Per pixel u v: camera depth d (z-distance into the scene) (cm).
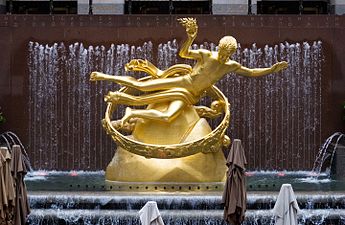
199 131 2270
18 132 2908
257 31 2931
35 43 2925
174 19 2930
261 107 2909
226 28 2925
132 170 2247
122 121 2250
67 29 2927
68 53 2923
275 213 1627
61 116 2909
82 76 2916
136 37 2925
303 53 2933
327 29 2945
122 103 2302
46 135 2906
